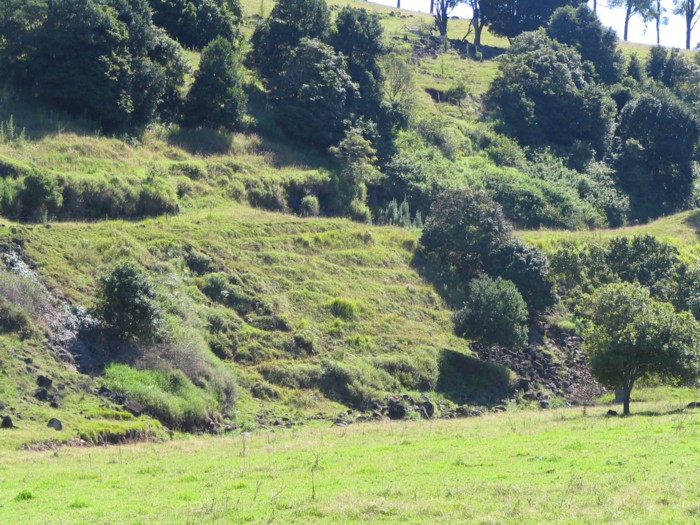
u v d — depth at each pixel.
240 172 72.62
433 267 68.94
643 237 68.00
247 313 54.59
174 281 52.78
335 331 56.69
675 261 67.06
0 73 69.50
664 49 136.12
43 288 45.84
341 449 31.30
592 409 46.53
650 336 40.81
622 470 24.64
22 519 20.91
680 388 57.31
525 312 60.97
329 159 82.06
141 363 44.84
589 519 19.38
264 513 21.00
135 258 52.59
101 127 69.88
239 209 67.75
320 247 65.12
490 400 55.97
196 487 24.56
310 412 48.91
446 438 33.69
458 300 66.38
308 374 51.66
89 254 50.78
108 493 24.00
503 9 142.50
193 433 42.72
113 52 70.75
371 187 80.88
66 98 68.88
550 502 21.02
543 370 61.31
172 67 78.50
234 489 24.12
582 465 25.70
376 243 69.00
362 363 54.53
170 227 58.75
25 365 40.44
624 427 33.66
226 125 78.88
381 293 62.84
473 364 58.38
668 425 33.12
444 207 70.50
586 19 128.50
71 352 43.19
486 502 21.44
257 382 49.62
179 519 20.64
